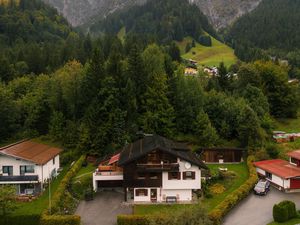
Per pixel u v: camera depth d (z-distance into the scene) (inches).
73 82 3415.4
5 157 2235.5
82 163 2792.8
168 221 1531.7
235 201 1998.0
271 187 2381.9
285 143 3334.2
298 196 2197.3
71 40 6678.2
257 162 2691.9
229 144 3211.1
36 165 2244.1
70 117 3398.1
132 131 3043.8
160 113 3171.8
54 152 2559.1
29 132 3371.1
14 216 1845.5
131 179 2111.2
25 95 3806.6
